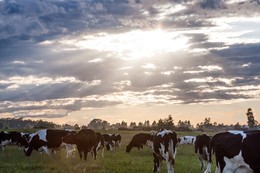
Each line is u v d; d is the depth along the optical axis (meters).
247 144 15.91
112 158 36.41
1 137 46.50
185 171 27.00
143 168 27.31
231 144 16.16
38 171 24.94
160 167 26.92
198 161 34.53
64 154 38.62
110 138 51.50
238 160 16.03
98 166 27.50
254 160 15.79
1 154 39.00
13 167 26.67
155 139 25.25
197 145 28.39
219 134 16.80
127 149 39.53
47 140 36.69
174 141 24.55
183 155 41.16
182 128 147.38
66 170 25.62
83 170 25.34
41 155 38.41
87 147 33.84
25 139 46.81
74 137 33.59
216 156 16.59
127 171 25.62
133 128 144.62
